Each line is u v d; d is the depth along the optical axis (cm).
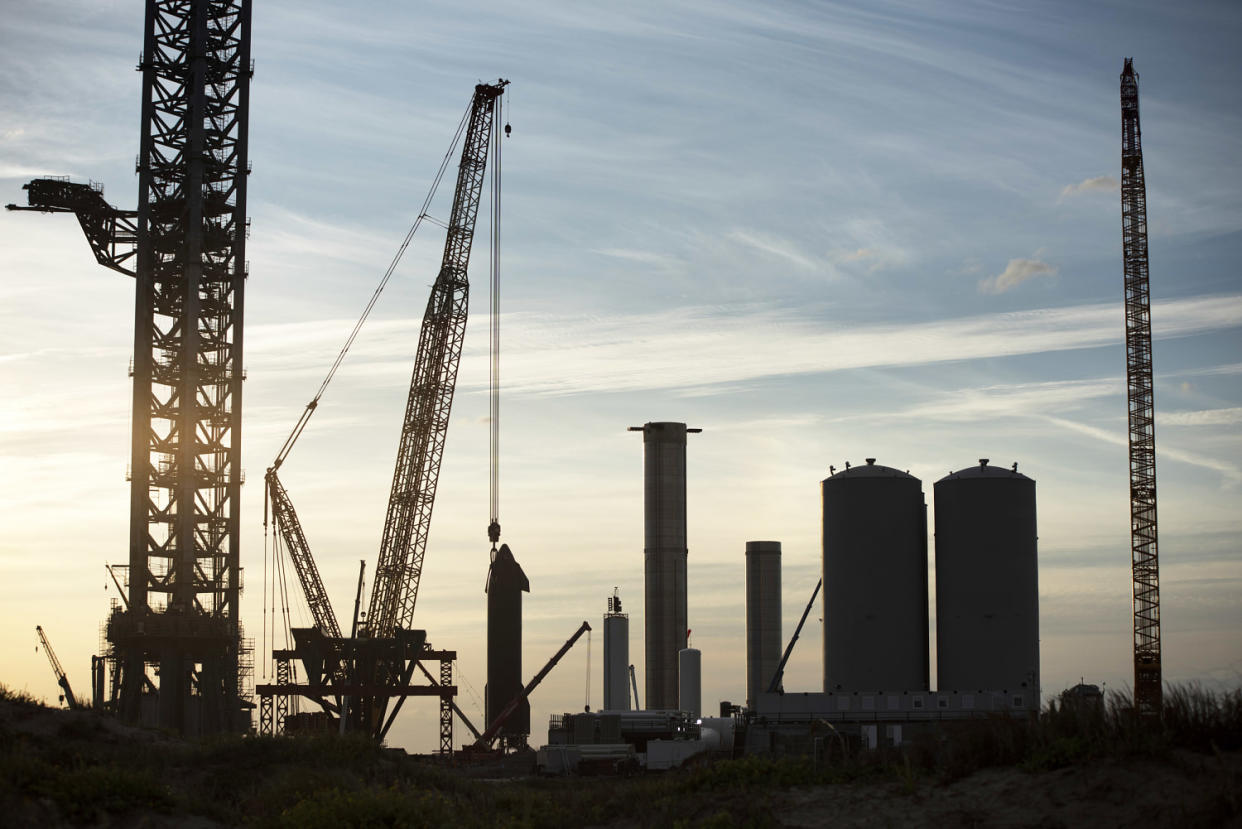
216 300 17938
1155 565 19588
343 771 7094
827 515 13450
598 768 15488
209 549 17400
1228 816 3841
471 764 19312
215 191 18012
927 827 4328
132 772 6212
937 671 13000
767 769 5425
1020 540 12838
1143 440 19862
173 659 16750
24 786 5522
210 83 18338
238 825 5750
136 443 17425
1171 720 4497
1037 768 4538
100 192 18262
